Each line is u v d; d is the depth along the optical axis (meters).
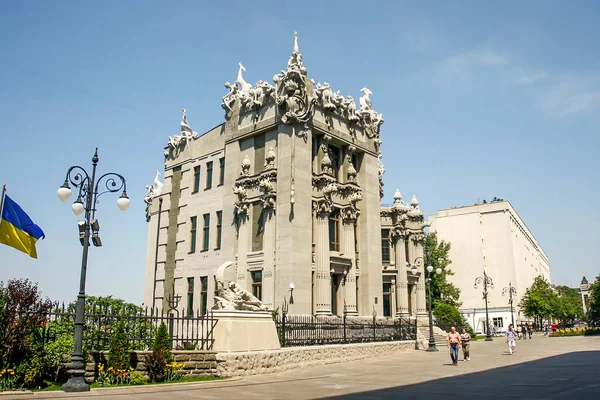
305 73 36.44
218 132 41.72
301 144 35.12
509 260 87.56
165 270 44.12
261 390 16.56
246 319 21.80
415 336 38.06
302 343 26.86
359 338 31.55
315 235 35.34
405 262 44.88
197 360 19.47
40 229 18.73
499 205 89.88
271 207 34.78
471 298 88.25
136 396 14.72
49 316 17.42
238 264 36.34
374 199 40.97
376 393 15.54
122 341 17.52
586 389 15.10
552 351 34.22
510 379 18.66
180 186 44.78
